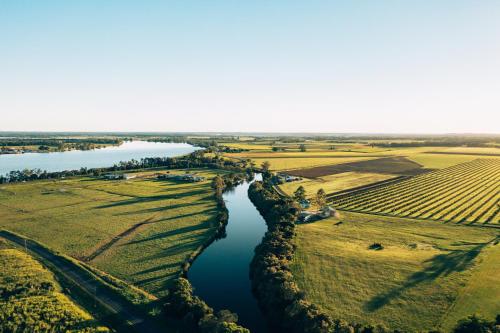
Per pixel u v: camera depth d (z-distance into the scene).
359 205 133.62
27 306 60.78
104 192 166.50
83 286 70.12
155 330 56.03
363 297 64.75
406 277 71.44
